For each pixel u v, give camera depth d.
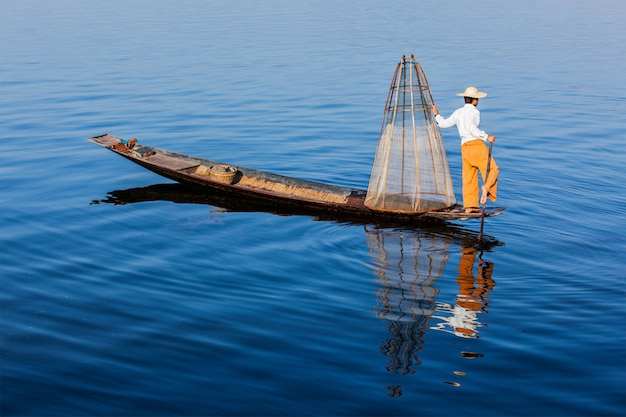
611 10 50.41
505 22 43.00
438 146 13.07
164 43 33.88
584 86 25.17
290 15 46.28
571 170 16.03
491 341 8.87
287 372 8.23
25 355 8.60
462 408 7.58
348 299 9.98
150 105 22.30
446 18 45.06
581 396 7.75
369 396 7.79
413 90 12.88
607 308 9.62
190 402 7.70
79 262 11.15
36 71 27.23
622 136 18.94
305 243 11.94
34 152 17.36
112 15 45.72
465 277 10.64
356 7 52.28
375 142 18.42
